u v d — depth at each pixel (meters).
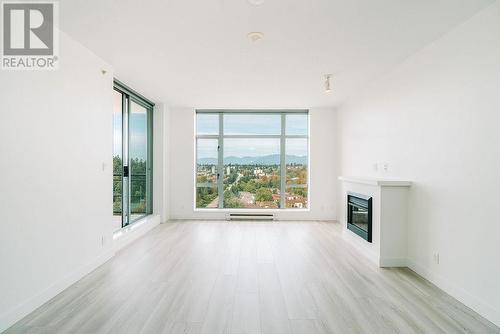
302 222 6.04
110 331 2.08
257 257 3.76
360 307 2.45
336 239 4.69
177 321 2.21
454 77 2.65
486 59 2.30
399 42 2.97
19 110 2.24
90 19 2.49
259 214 6.21
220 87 4.65
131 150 5.02
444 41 2.79
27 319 2.23
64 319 2.23
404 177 3.50
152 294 2.67
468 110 2.48
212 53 3.26
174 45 3.05
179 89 4.78
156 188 5.91
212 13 2.40
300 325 2.16
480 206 2.35
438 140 2.87
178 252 3.96
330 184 6.28
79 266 3.02
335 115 6.26
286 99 5.50
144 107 5.63
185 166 6.29
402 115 3.54
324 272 3.25
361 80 4.30
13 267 2.18
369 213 3.71
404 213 3.45
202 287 2.83
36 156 2.41
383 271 3.29
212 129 6.49
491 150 2.25
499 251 2.18
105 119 3.54
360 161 4.86
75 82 2.94
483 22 2.33
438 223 2.88
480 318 2.28
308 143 6.45
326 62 3.54
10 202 2.15
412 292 2.74
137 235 4.68
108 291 2.73
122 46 3.08
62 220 2.75
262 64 3.60
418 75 3.21
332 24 2.59
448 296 2.66
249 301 2.54
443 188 2.80
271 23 2.57
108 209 3.63
